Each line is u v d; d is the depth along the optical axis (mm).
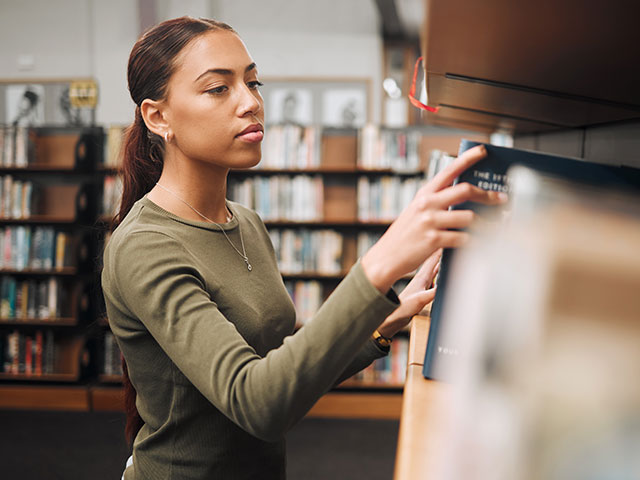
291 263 4375
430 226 495
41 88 5457
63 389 4297
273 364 584
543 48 627
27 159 4445
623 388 285
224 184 1016
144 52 920
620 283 290
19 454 3438
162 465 937
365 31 6125
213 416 917
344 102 6055
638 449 282
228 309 931
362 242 4418
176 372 888
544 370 299
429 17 560
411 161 4355
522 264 319
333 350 561
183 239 925
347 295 548
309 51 6129
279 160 4441
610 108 924
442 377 605
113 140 4402
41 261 4387
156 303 739
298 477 3133
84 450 3506
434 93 1154
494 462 312
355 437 3783
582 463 290
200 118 873
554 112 1126
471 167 533
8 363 4391
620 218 306
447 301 562
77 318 4363
